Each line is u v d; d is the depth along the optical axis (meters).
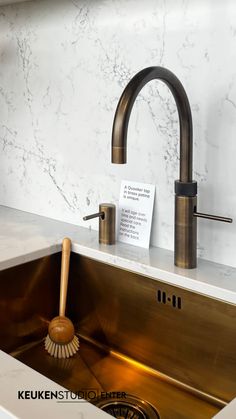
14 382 0.64
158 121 1.03
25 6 1.25
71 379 0.97
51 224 1.26
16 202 1.41
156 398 0.92
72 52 1.17
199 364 0.93
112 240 1.09
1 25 1.34
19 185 1.39
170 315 0.96
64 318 1.03
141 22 1.02
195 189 0.92
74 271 1.12
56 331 1.01
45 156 1.29
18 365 0.69
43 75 1.25
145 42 1.02
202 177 0.97
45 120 1.27
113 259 1.02
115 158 0.82
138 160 1.08
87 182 1.20
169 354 0.97
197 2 0.92
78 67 1.16
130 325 1.03
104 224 1.08
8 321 1.04
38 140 1.30
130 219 1.10
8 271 1.02
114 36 1.07
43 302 1.10
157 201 1.06
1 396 0.61
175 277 0.93
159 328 0.98
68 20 1.16
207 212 0.98
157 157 1.04
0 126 1.41
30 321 1.08
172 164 1.02
